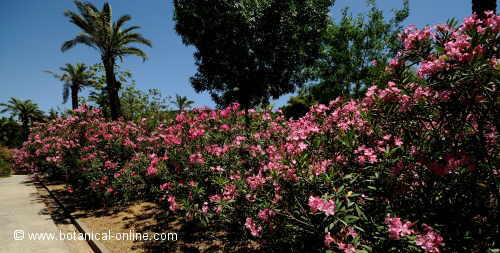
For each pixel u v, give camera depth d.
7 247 4.53
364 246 2.18
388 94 2.51
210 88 19.72
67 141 8.92
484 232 2.39
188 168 4.69
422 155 2.41
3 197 8.76
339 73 20.09
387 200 2.57
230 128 5.41
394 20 19.48
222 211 3.81
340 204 2.29
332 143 3.31
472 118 2.34
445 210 2.45
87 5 15.38
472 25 2.24
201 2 16.28
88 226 5.37
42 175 12.70
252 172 4.33
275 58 18.08
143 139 7.19
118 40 16.91
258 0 15.48
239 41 16.80
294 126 4.28
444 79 2.16
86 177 7.22
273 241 3.24
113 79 17.61
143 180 6.60
